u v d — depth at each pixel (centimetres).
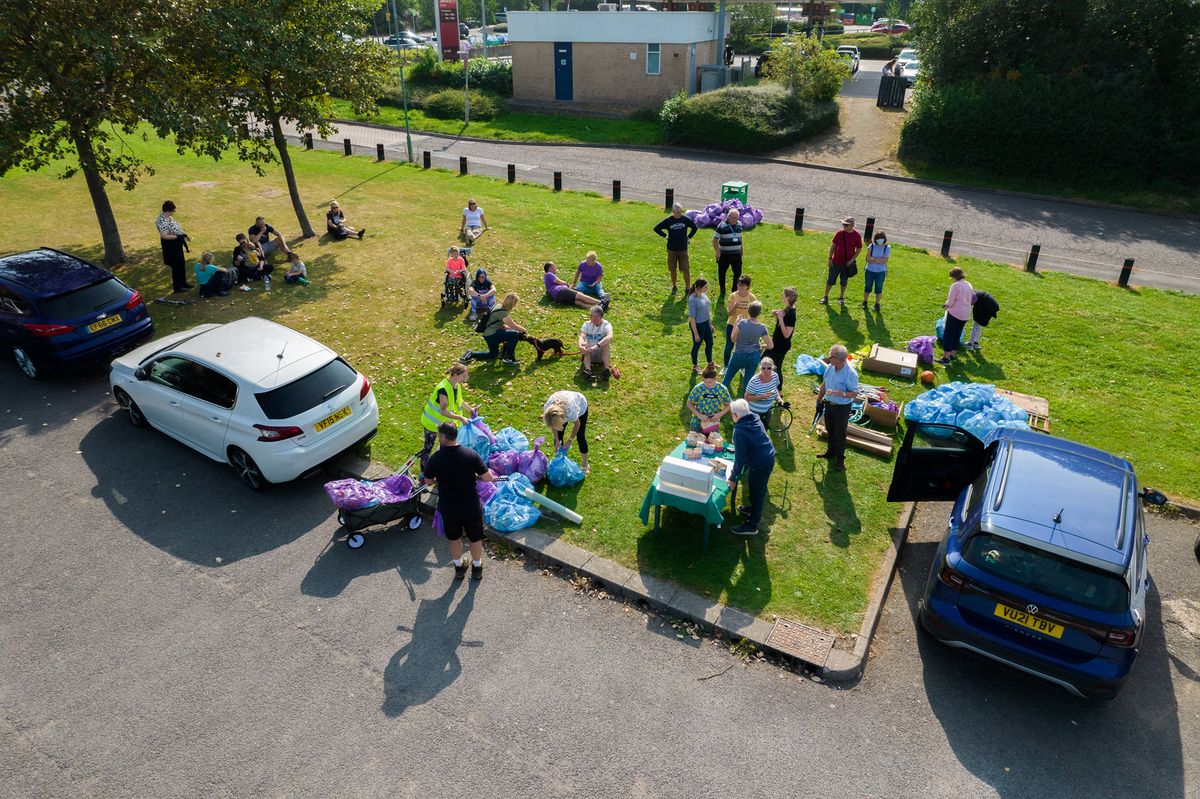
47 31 1274
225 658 667
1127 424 1076
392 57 1889
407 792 546
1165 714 621
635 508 866
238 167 2648
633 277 1616
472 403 1084
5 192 2248
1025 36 2895
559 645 684
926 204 2384
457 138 3269
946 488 830
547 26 3691
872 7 8206
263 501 891
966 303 1209
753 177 2667
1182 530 859
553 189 2428
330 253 1759
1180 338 1366
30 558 791
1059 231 2142
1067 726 607
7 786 553
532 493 853
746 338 1028
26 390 1144
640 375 1176
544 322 1367
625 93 3691
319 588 753
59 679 645
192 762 571
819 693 638
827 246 1902
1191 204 2402
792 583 757
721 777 559
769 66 3469
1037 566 602
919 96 2952
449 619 714
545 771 562
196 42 1510
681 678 651
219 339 960
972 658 677
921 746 588
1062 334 1377
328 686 638
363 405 945
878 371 1210
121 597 739
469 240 1814
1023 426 951
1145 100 2597
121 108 1412
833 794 547
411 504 823
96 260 1681
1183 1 2597
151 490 908
